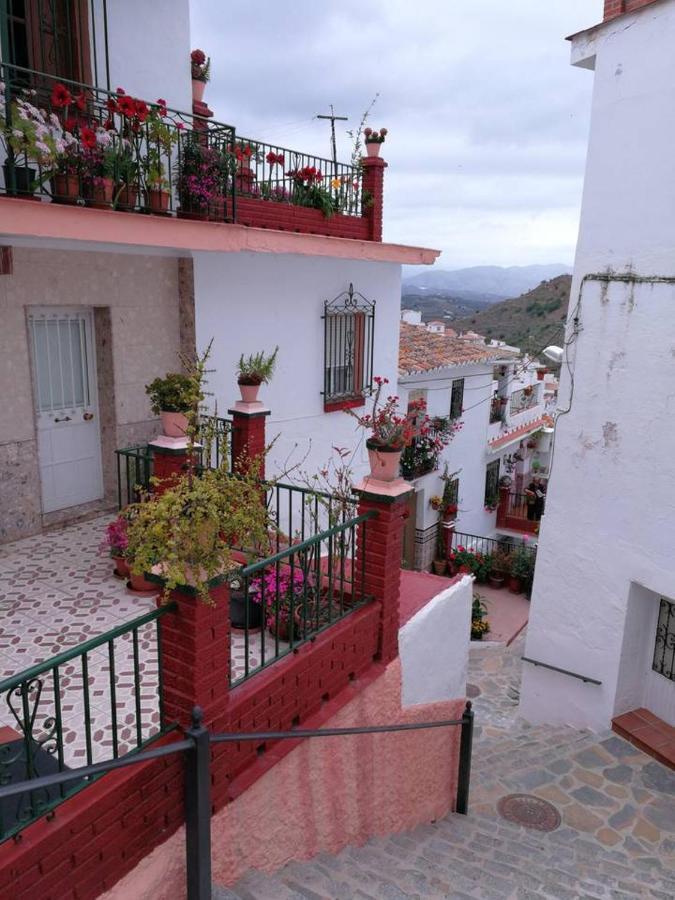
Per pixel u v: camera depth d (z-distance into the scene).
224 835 3.92
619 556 7.75
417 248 10.23
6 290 6.53
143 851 3.41
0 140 5.83
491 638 12.84
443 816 6.53
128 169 6.21
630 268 7.30
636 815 6.49
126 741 3.94
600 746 7.67
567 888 5.20
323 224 9.51
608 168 7.39
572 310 7.86
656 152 6.97
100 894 3.22
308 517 9.48
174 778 3.53
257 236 7.58
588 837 6.14
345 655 4.93
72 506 7.63
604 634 8.02
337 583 5.66
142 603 5.66
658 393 7.20
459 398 15.96
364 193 10.21
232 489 3.65
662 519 7.29
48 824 2.98
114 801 3.21
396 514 5.18
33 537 7.07
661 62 6.84
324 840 4.90
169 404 6.00
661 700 7.97
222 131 7.31
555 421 8.17
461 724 6.48
